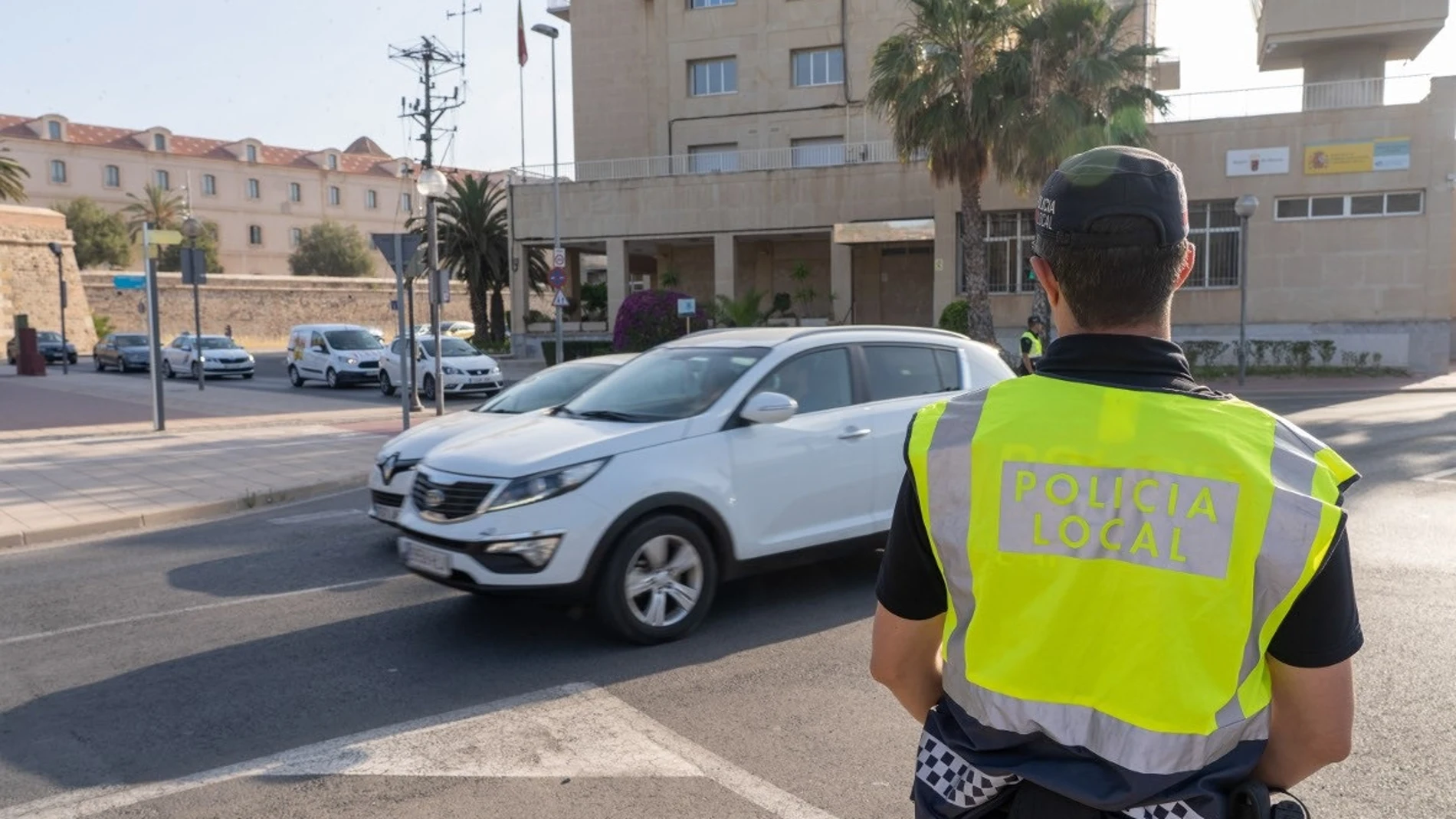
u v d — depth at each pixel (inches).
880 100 970.7
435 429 330.3
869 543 261.1
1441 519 335.0
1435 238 1007.0
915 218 1246.9
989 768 58.6
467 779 160.6
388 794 155.9
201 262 719.7
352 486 480.1
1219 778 54.9
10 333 2087.8
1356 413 657.6
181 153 3518.7
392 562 315.0
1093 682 54.8
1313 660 53.9
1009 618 56.4
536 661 217.0
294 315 2775.6
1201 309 1076.5
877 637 65.0
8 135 3228.3
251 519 400.5
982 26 920.9
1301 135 1032.8
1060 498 54.8
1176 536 53.0
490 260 1690.5
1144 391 56.4
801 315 1450.5
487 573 216.5
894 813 147.7
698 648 224.1
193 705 194.7
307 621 249.9
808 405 254.8
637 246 1524.4
